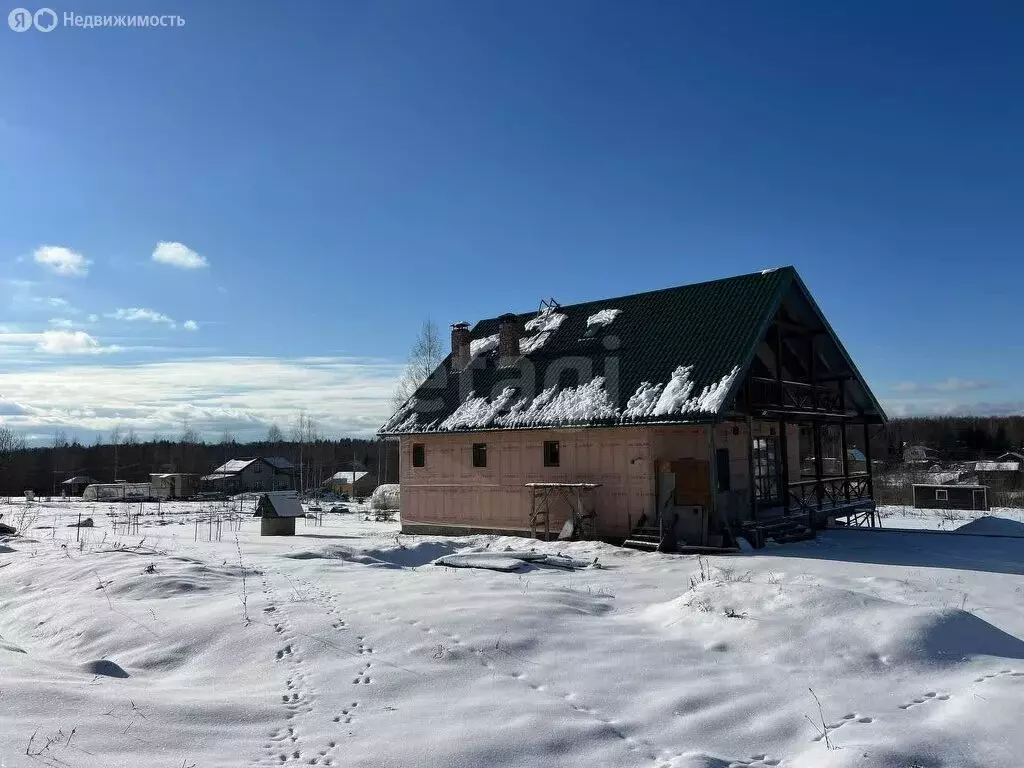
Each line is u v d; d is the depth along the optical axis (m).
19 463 85.69
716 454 18.84
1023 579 12.99
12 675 6.81
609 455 18.94
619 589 12.06
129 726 5.80
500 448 21.12
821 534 20.09
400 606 9.74
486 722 6.18
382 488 39.38
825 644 7.99
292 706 6.58
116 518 31.56
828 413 22.22
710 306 20.38
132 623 9.44
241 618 9.16
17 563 14.25
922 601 11.02
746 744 5.95
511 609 9.49
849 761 5.42
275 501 22.48
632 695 6.91
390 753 5.58
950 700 6.74
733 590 9.68
